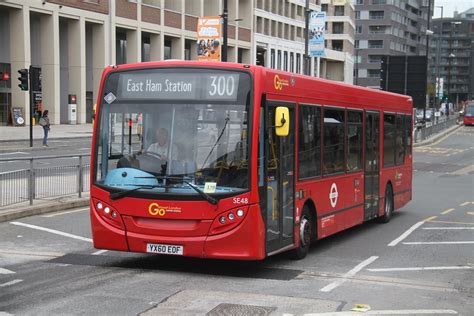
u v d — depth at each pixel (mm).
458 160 37844
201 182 8594
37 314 6895
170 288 8188
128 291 7969
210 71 8805
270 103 9055
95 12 55219
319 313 7098
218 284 8484
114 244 8977
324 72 113000
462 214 17094
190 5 67750
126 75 9117
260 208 8656
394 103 15633
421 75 43406
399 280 9039
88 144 37125
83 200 15547
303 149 10219
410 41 167625
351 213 12555
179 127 8781
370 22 150000
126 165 8945
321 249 11586
